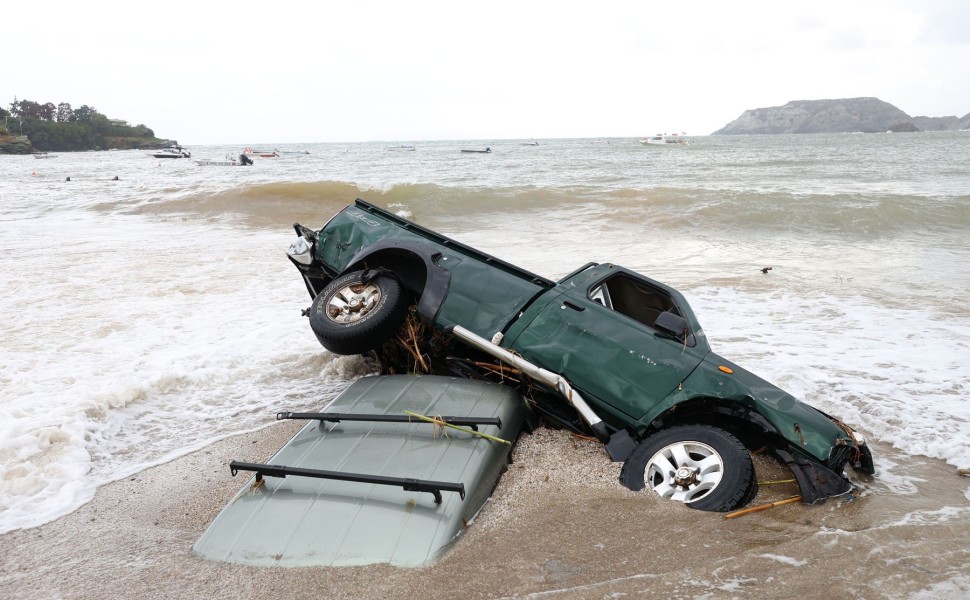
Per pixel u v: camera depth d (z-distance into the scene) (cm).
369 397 474
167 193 2450
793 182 3033
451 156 8506
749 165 4741
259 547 345
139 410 603
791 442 437
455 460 398
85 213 2161
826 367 701
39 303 952
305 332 816
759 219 1738
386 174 4094
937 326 842
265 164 6588
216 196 2205
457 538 355
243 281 1099
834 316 899
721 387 462
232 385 670
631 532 369
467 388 488
